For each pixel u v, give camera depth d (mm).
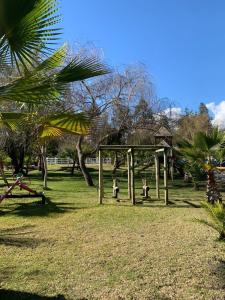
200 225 9391
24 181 27109
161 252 6922
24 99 4676
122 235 8422
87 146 27875
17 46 4656
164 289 5133
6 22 4355
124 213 11672
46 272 5867
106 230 9016
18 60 4863
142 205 13781
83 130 6211
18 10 4289
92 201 15023
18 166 32500
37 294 4980
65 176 33438
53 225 9719
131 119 24797
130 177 15852
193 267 6031
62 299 4812
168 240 7852
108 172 38406
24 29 4512
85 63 5004
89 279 5543
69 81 4984
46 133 6703
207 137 12102
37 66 4918
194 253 6816
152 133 27141
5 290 5117
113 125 24594
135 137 27922
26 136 24016
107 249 7191
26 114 5844
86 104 21812
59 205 13742
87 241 7875
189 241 7711
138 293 5000
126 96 24031
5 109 10312
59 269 6008
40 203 14305
